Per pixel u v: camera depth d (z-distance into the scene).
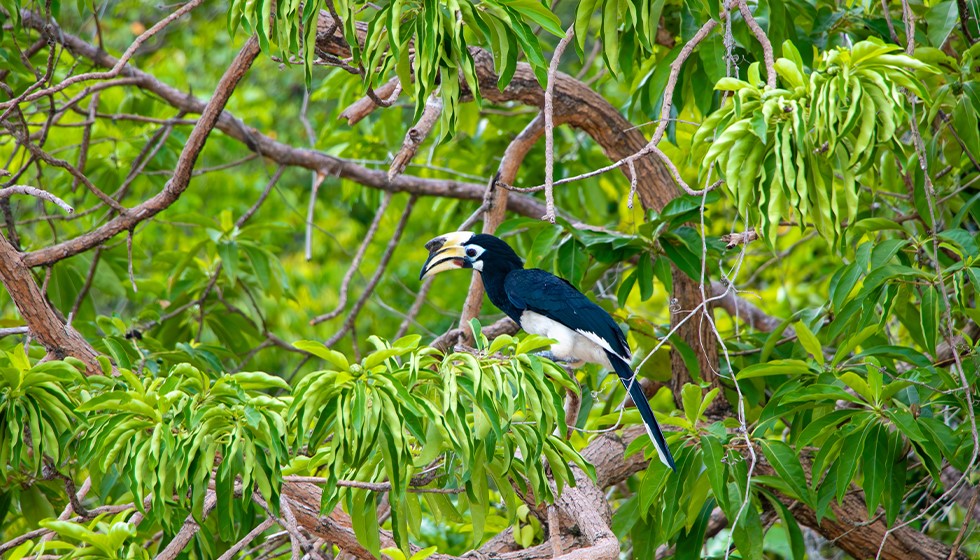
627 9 7.68
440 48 6.55
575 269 9.89
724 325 14.25
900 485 8.12
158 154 13.82
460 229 10.90
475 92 6.68
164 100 13.39
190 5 7.95
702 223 6.87
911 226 11.34
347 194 14.96
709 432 7.98
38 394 7.15
